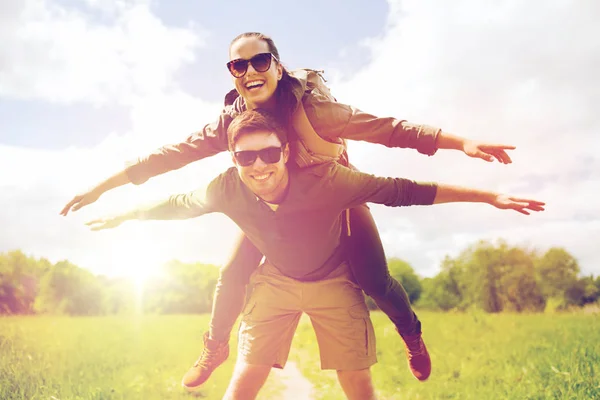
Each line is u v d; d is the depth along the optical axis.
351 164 3.81
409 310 4.05
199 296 49.66
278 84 3.18
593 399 5.80
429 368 4.32
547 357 8.07
